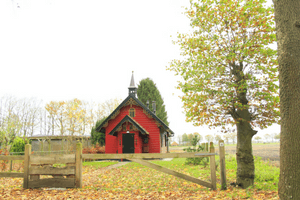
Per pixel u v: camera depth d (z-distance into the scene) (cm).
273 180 876
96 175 1206
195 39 865
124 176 1131
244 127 822
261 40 761
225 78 822
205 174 1108
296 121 442
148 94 4162
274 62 770
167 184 869
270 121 812
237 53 773
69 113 3122
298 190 424
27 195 681
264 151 2866
